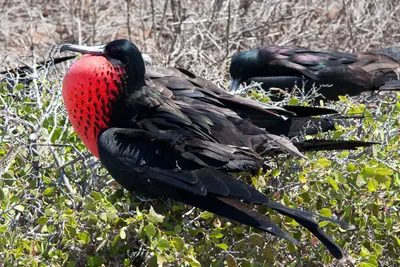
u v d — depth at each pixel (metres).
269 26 16.45
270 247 8.80
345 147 9.38
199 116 9.33
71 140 10.34
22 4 16.72
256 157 9.05
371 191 9.07
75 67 9.27
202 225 9.12
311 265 9.24
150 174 8.77
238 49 16.34
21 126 9.70
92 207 8.40
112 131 9.12
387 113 11.60
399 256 9.54
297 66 14.34
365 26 17.31
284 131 10.14
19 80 11.32
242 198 8.45
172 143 8.88
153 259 8.39
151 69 10.40
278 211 8.45
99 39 16.88
